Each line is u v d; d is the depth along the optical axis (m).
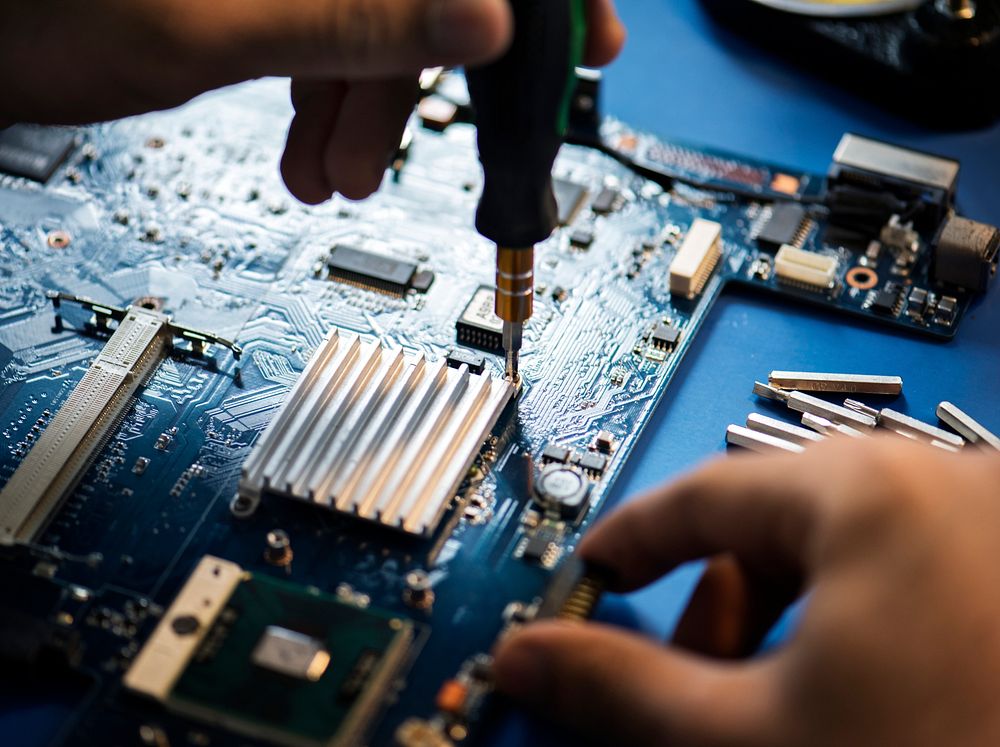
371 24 0.37
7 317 0.45
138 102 0.40
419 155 0.49
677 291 0.45
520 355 0.44
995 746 0.33
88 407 0.42
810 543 0.35
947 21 0.48
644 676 0.35
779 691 0.34
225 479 0.41
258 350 0.44
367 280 0.46
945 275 0.45
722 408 0.43
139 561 0.40
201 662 0.38
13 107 0.40
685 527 0.37
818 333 0.45
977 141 0.49
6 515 0.40
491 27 0.35
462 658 0.38
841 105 0.50
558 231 0.47
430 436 0.41
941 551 0.34
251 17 0.37
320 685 0.38
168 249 0.46
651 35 0.53
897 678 0.33
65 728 0.38
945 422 0.43
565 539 0.40
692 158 0.49
